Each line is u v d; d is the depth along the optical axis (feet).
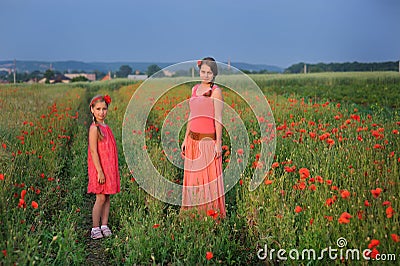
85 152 27.43
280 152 20.12
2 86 94.32
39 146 23.40
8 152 21.58
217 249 13.16
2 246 11.93
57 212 17.52
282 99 45.60
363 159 16.05
